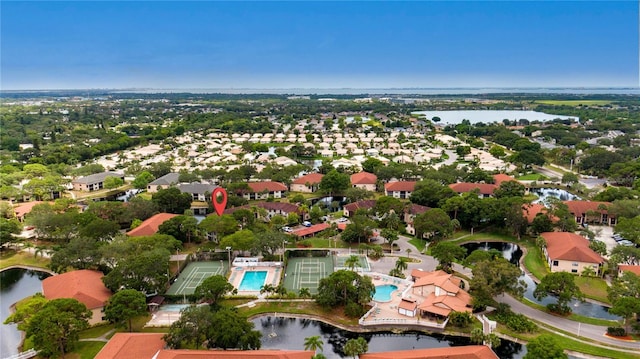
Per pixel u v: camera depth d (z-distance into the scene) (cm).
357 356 10212
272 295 13850
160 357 9625
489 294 12744
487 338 10756
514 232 19538
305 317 12900
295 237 18425
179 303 13400
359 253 17438
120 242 15125
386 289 14262
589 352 10794
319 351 11262
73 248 14738
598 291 14162
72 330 10600
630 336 11506
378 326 12338
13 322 11475
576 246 15800
